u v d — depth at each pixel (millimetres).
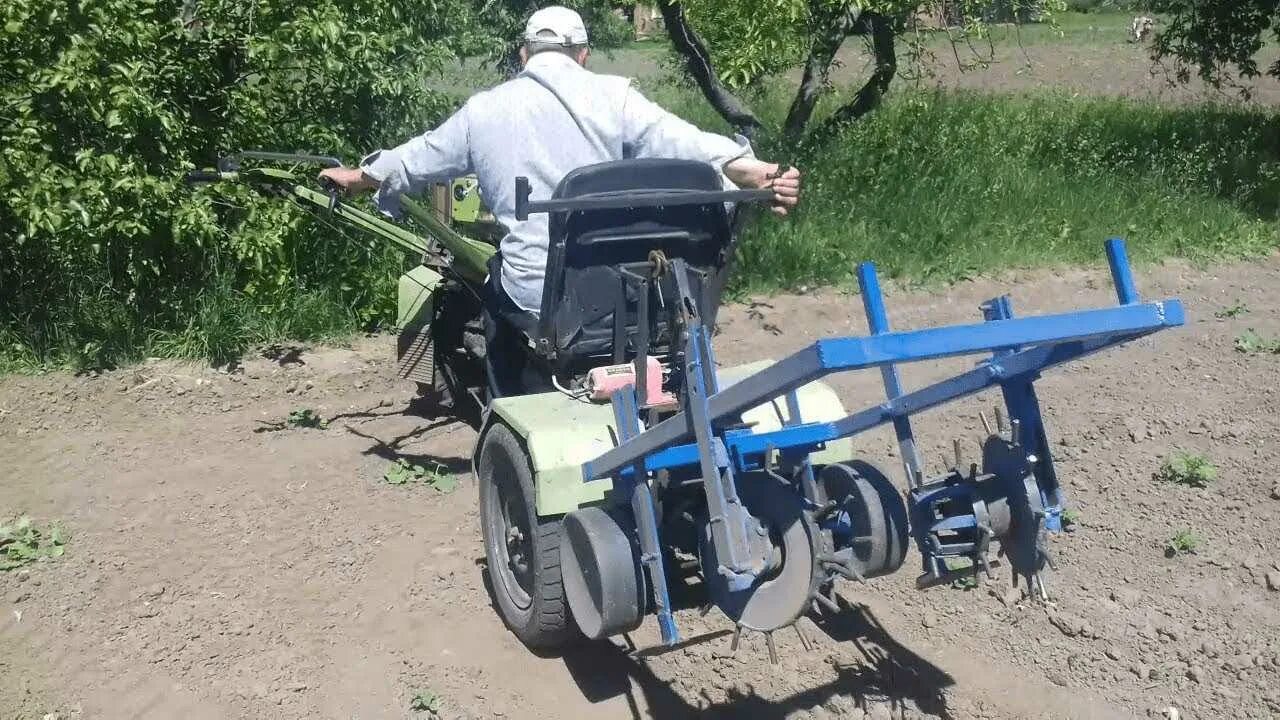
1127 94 18281
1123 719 4289
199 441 6562
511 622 4711
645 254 4418
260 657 4605
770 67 10133
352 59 8070
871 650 4707
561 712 4309
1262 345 8289
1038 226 10414
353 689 4426
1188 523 5719
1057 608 5000
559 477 4188
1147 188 11477
